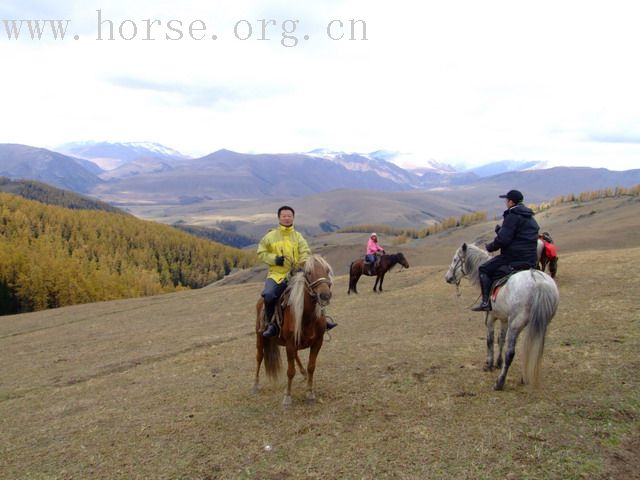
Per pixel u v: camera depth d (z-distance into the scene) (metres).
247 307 26.56
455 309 16.89
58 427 8.93
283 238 8.57
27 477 6.76
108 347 19.38
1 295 87.62
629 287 14.91
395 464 5.97
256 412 8.27
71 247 148.88
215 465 6.43
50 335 25.91
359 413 7.71
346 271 75.44
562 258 23.61
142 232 176.25
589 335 10.48
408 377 9.19
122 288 104.00
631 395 7.16
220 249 184.38
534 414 6.93
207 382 10.82
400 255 24.17
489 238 97.56
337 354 11.84
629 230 55.22
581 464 5.57
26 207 164.38
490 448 6.11
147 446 7.29
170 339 19.27
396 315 17.34
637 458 5.64
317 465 6.15
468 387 8.38
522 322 7.77
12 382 14.94
